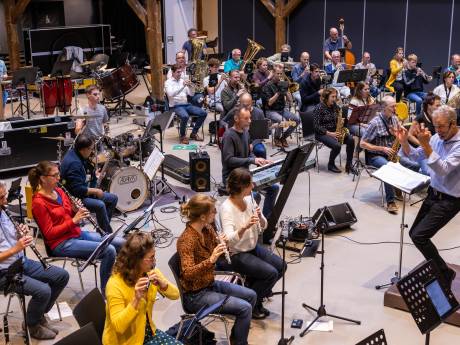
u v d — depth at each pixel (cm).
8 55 1733
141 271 400
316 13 1611
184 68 1138
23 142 921
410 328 526
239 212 519
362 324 532
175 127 1228
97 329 414
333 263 643
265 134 845
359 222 751
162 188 830
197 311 464
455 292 548
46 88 1051
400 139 550
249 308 462
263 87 1075
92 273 626
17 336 513
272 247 664
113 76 1241
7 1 1566
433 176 536
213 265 469
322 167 966
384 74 1434
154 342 414
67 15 1938
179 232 723
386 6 1487
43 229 545
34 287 492
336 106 934
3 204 501
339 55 1304
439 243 695
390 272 623
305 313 549
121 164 803
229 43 1823
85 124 846
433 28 1427
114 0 2017
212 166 962
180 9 1659
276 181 614
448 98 1148
